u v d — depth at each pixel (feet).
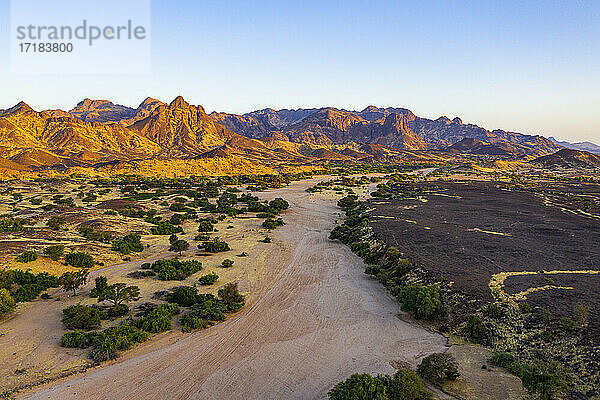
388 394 77.30
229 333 111.86
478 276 142.51
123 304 127.75
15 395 80.74
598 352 88.12
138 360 96.43
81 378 87.92
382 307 131.03
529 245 189.57
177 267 169.68
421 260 163.43
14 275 140.05
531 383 78.59
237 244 222.07
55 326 113.91
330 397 77.61
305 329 114.42
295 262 185.68
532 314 109.40
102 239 214.48
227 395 82.53
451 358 90.79
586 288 128.77
